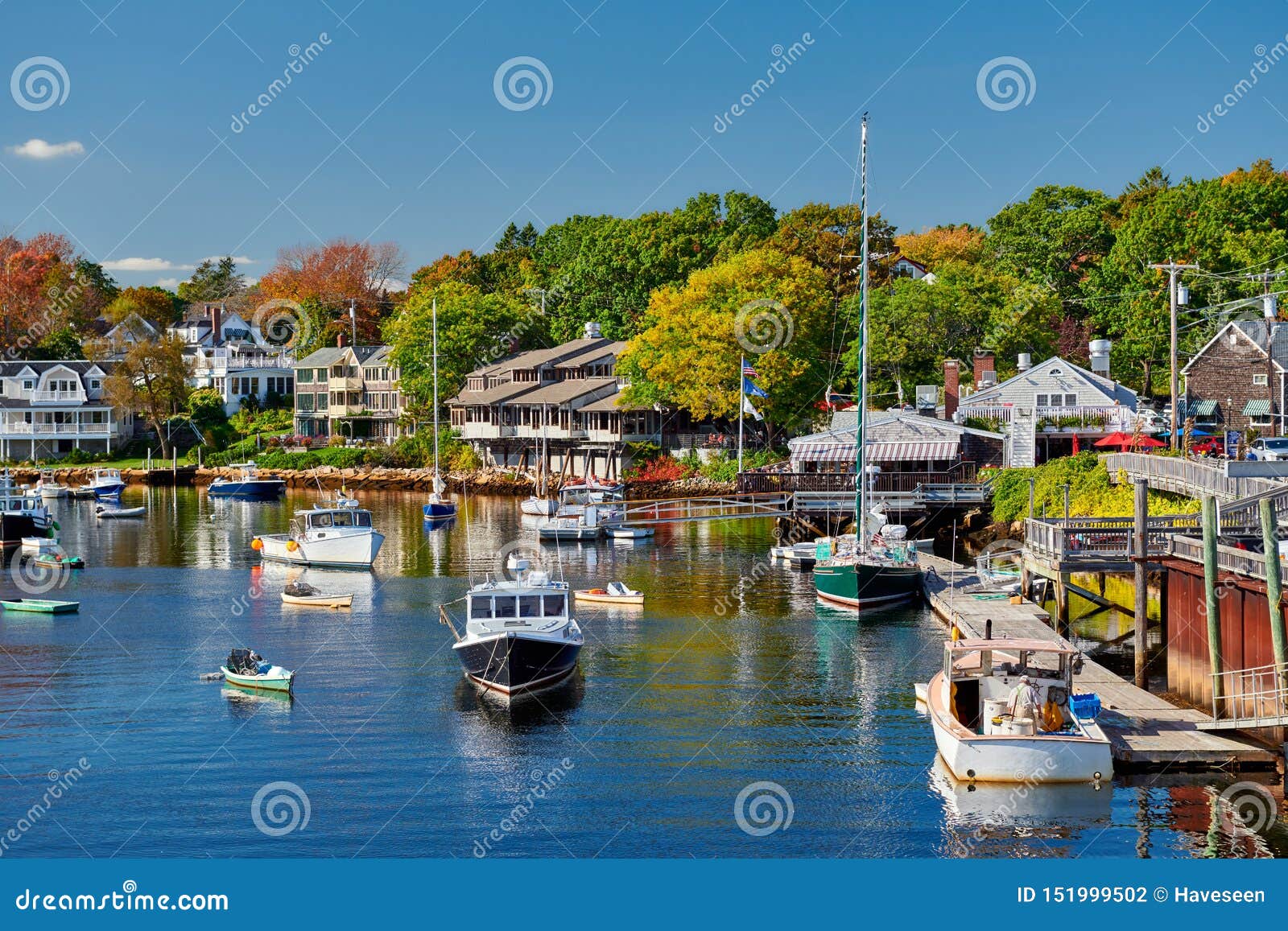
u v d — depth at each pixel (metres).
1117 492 66.00
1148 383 106.62
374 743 35.69
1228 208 110.38
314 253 181.00
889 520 76.19
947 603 52.25
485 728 36.94
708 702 39.66
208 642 48.53
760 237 142.25
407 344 141.00
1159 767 31.80
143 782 32.69
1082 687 37.72
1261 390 86.31
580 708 39.00
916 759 34.06
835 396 106.50
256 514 102.81
